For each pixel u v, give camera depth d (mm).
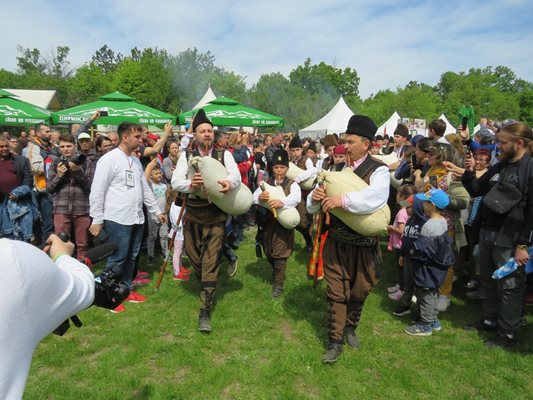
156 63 55500
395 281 5688
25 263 1159
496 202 3719
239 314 4531
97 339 3963
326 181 3463
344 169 3562
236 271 5977
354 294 3711
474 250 5027
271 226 4992
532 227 3520
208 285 4227
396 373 3396
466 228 5219
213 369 3441
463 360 3645
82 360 3627
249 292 5172
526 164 3627
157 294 5102
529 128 3650
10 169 5934
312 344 3887
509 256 3768
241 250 7141
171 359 3590
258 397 3107
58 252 1585
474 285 5250
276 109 60562
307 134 25891
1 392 1120
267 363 3545
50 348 3779
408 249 4418
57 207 5547
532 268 3668
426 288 4008
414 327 4148
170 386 3195
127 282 4914
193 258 4441
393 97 52062
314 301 4895
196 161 4078
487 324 4203
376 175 3410
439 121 5809
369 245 3580
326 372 3422
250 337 4066
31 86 50562
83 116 10781
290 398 3080
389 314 4648
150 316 4480
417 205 4266
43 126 8016
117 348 3771
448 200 3934
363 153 3535
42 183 6625
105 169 4508
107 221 4621
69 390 3141
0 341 1118
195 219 4332
